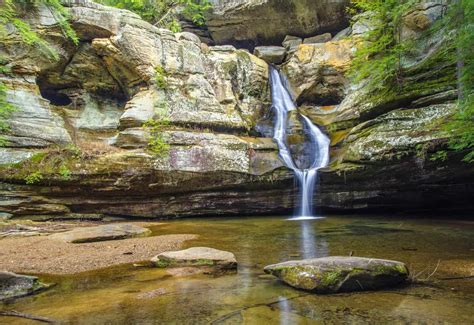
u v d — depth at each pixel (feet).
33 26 47.57
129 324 11.76
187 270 19.20
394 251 22.97
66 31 48.73
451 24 33.76
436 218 42.39
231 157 47.39
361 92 50.93
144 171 44.06
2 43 45.57
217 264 19.56
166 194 46.93
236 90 59.26
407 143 38.70
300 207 48.85
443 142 35.83
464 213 47.14
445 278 16.53
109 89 56.95
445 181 42.91
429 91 39.19
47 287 16.33
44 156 42.34
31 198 41.22
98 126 54.80
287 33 71.15
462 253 22.08
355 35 56.70
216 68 57.93
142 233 32.48
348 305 13.23
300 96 62.64
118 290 15.78
